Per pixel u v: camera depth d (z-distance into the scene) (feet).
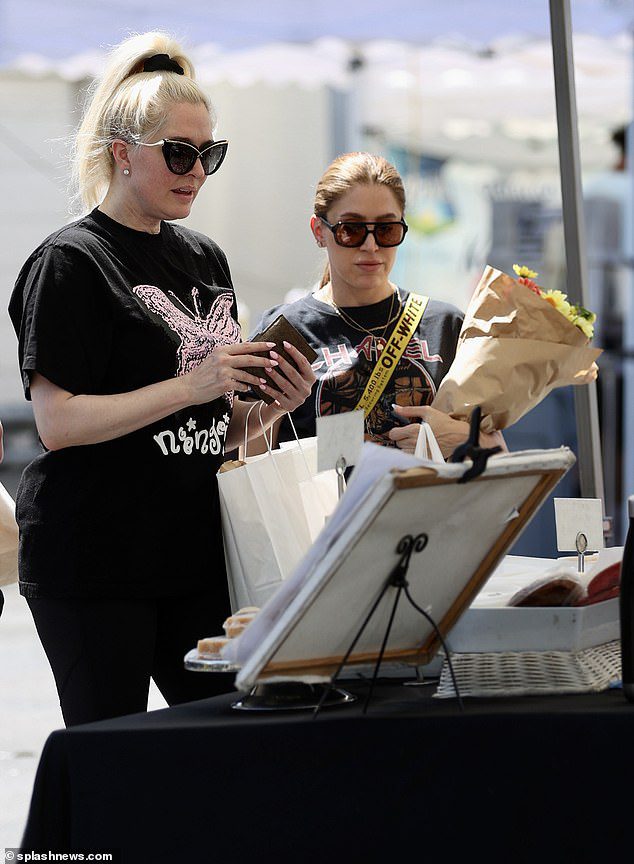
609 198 52.37
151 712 12.97
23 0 35.47
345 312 20.51
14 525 19.83
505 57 47.88
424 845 11.35
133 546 16.49
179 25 37.04
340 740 11.48
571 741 11.16
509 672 12.75
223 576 17.51
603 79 51.11
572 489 35.53
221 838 11.64
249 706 12.84
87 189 17.58
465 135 57.00
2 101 65.05
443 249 57.72
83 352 16.19
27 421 68.28
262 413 18.70
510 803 11.23
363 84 58.49
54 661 16.78
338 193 20.01
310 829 11.53
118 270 16.72
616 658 13.39
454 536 12.11
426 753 11.35
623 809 11.10
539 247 57.00
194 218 66.85
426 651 12.94
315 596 11.19
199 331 17.47
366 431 19.98
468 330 18.49
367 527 11.02
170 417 16.90
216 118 17.89
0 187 66.44
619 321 51.31
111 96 17.13
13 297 16.87
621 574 12.29
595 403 24.39
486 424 18.13
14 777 28.84
